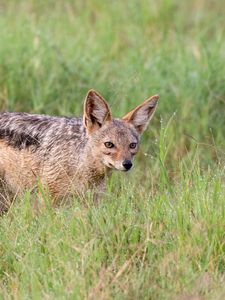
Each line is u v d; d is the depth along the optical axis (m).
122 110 18.00
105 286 11.52
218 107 18.98
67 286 11.48
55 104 18.75
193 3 25.77
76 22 23.73
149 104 14.67
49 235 12.73
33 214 13.59
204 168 16.50
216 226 12.80
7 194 14.89
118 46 22.31
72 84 19.17
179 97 19.02
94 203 14.16
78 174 14.44
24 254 12.70
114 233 12.73
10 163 14.76
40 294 11.51
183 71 19.73
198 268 12.24
